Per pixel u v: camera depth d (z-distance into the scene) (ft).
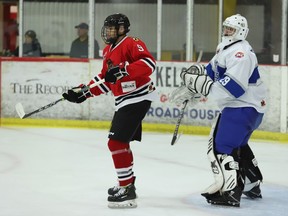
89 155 54.80
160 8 77.00
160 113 72.28
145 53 35.53
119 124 35.96
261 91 37.58
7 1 88.17
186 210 36.32
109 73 34.96
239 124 36.83
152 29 80.33
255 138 67.67
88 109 74.18
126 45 35.88
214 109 69.77
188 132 70.59
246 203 38.50
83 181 44.01
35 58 75.66
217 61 37.29
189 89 37.42
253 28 77.25
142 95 36.19
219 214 35.55
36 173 46.68
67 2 81.82
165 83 72.13
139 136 37.47
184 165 51.03
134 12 80.53
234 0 77.82
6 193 40.06
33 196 39.29
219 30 78.07
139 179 45.21
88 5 80.74
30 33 81.00
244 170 38.83
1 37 88.43
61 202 37.81
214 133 37.60
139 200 38.70
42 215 34.65
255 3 76.84
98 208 36.42
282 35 73.61
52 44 82.43
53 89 75.46
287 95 66.59
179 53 79.82
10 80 76.13
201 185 43.50
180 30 79.46
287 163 53.21
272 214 35.83
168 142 63.57
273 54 76.33
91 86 37.17
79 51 79.15
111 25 35.99
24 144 60.80
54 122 74.64
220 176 37.04
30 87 75.87
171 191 41.47
